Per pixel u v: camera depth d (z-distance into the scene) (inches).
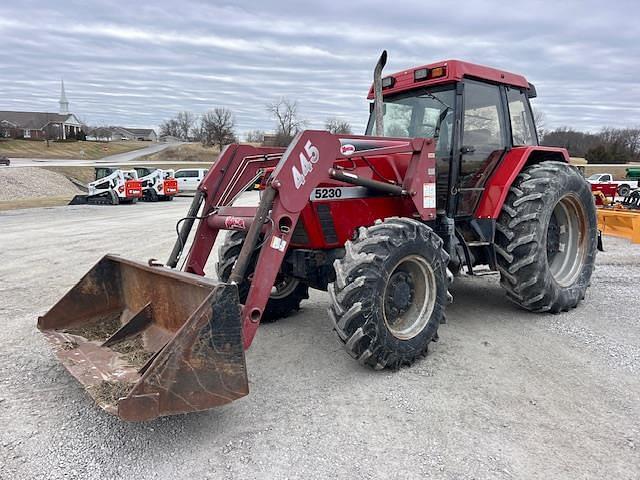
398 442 115.4
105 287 164.9
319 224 167.0
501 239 204.4
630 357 164.7
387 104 219.5
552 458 109.6
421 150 169.9
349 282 142.1
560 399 135.9
